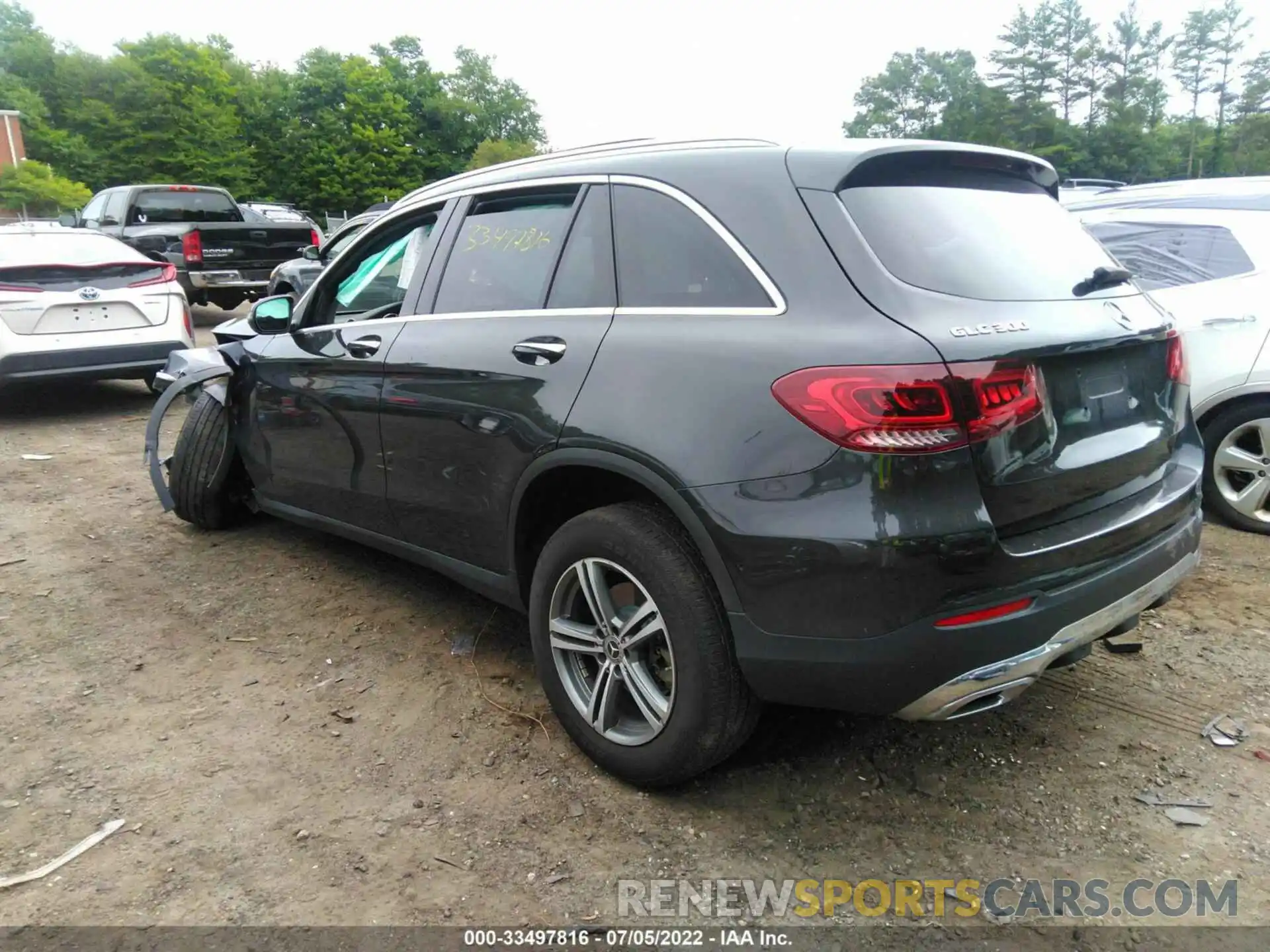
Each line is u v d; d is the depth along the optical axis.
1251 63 98.25
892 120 104.00
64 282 7.20
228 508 4.86
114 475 5.97
